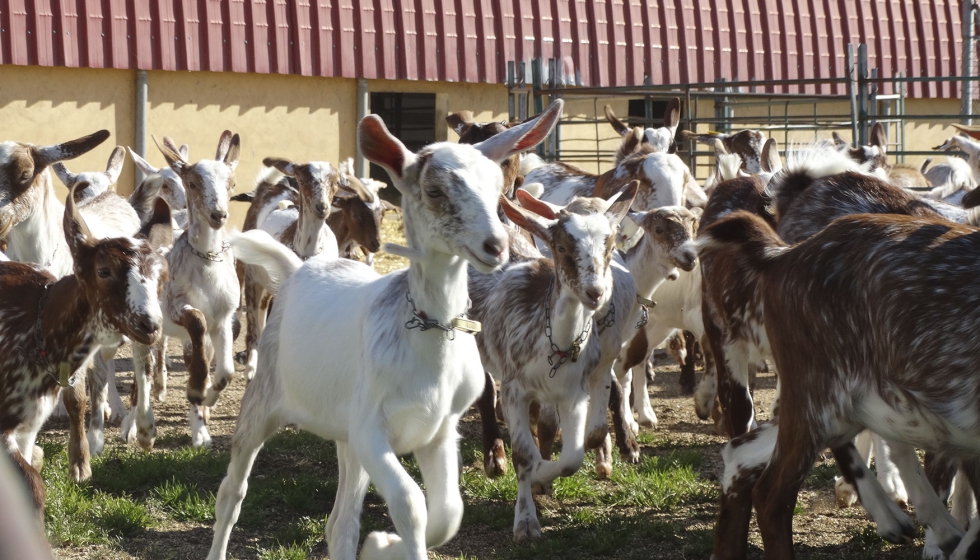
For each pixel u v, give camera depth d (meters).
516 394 5.88
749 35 24.66
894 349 4.10
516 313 5.94
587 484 6.63
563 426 5.77
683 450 7.42
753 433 5.01
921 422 4.14
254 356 9.48
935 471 5.29
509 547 5.60
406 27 21.00
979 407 3.91
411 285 4.16
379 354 4.11
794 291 4.48
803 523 5.93
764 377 10.40
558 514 6.14
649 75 21.94
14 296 5.68
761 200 6.45
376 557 4.20
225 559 5.07
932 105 27.17
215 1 19.39
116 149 12.27
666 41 23.75
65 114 18.42
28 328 5.55
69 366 5.59
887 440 4.49
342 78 20.61
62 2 18.16
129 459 6.98
